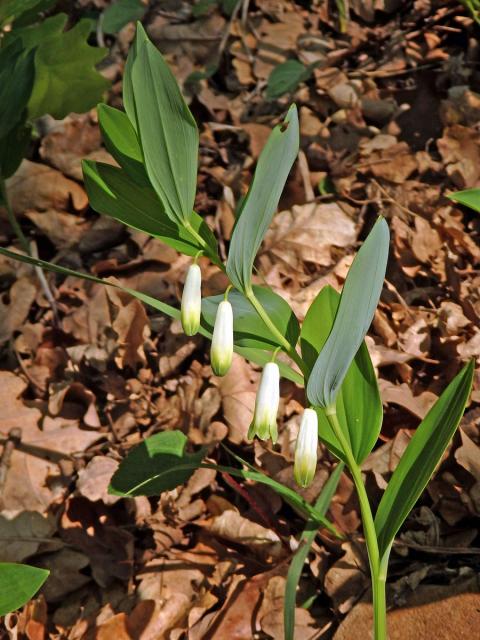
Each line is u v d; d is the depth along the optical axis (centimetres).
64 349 61
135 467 47
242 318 42
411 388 55
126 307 61
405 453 41
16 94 54
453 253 60
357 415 42
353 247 63
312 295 60
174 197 40
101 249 68
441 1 78
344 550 50
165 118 38
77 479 55
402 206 64
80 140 72
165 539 53
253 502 52
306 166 67
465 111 68
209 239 41
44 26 58
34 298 65
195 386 58
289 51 79
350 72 76
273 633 48
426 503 51
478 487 49
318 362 38
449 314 57
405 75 74
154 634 49
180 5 83
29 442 57
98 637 49
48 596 52
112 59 81
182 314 39
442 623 45
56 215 69
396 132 70
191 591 51
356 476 40
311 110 74
